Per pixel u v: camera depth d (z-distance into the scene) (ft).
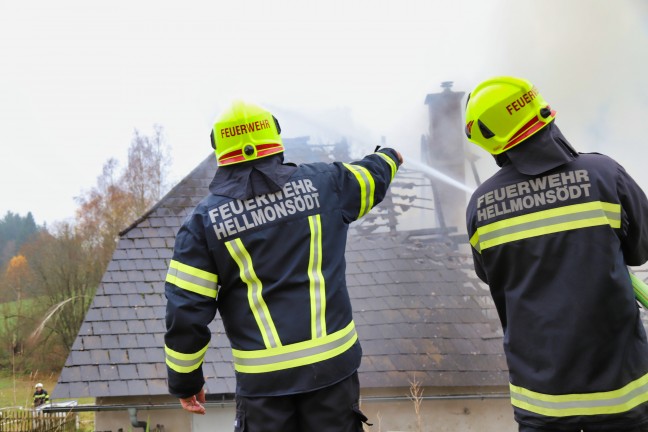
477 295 28.30
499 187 6.92
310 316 6.92
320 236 7.23
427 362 25.73
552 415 6.27
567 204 6.45
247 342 7.02
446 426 25.79
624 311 6.17
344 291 7.34
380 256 30.25
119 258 31.32
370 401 25.43
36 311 73.36
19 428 28.22
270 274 7.02
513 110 6.75
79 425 40.34
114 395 25.93
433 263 29.76
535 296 6.51
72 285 86.07
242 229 7.12
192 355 7.14
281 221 7.16
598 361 6.15
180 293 7.07
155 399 26.63
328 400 6.86
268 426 6.84
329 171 7.65
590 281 6.21
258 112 7.44
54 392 25.93
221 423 26.61
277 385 6.79
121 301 29.53
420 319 27.30
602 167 6.49
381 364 25.68
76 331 72.90
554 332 6.29
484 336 26.73
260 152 7.29
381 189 7.90
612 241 6.25
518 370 6.61
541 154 6.67
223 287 7.27
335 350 6.94
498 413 25.91
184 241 7.24
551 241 6.44
